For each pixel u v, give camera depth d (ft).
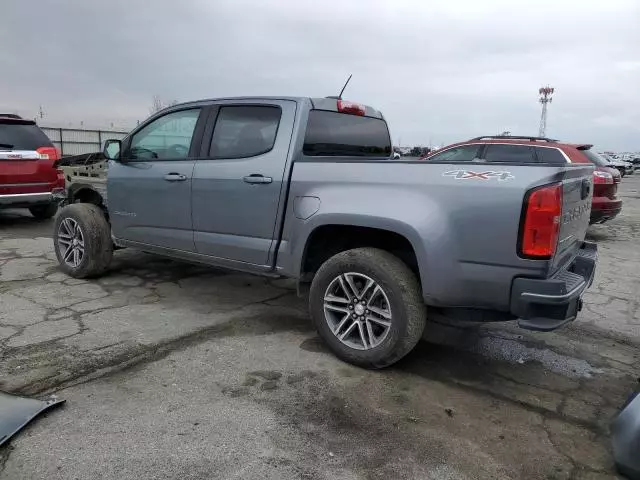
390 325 11.11
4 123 27.81
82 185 18.90
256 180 13.12
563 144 29.01
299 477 7.87
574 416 10.02
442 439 9.04
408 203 10.69
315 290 12.17
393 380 11.25
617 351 13.50
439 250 10.30
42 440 8.52
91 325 13.83
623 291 19.44
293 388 10.68
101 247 17.85
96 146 105.19
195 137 14.83
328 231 12.47
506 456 8.62
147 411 9.57
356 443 8.81
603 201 29.14
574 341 14.08
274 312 15.53
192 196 14.58
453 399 10.53
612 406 10.48
